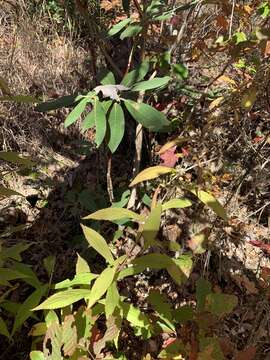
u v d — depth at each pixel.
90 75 3.45
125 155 2.83
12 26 3.76
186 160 2.45
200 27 2.32
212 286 2.37
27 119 3.18
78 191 2.84
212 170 2.72
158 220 1.27
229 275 2.42
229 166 2.73
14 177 2.89
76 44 3.75
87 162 2.99
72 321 1.33
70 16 3.86
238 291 2.37
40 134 3.14
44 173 2.96
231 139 2.77
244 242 2.57
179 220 2.56
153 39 2.49
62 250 2.57
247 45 1.71
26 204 2.81
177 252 2.22
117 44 2.48
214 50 1.89
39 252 2.56
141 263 1.33
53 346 1.30
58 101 1.78
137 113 1.60
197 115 2.71
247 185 2.79
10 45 3.59
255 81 1.61
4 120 3.09
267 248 2.10
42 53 3.59
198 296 1.51
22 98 1.61
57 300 1.40
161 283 2.35
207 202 1.40
